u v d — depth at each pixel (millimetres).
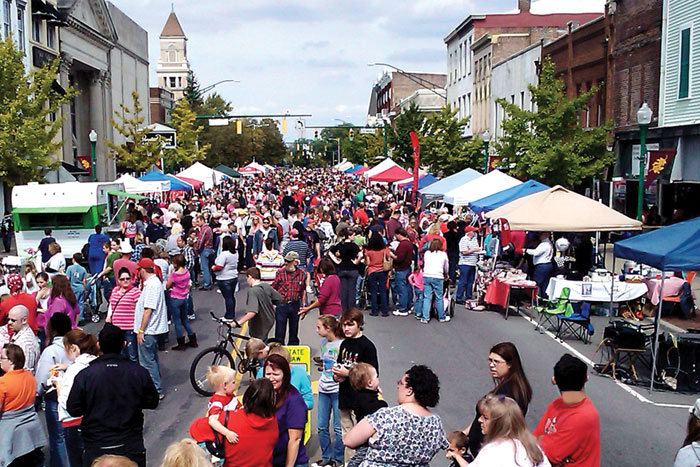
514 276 18359
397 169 41875
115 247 17547
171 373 13039
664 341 12219
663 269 11180
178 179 40156
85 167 55250
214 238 23734
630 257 12086
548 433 5914
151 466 8820
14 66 32719
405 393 5836
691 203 26547
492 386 11883
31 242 24828
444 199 26781
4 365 7871
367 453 5816
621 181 31781
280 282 12641
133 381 7078
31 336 9617
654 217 28438
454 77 67062
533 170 28609
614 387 12055
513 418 5211
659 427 10125
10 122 32250
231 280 16031
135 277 14461
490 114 53406
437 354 14070
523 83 45156
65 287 11852
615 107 32719
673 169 27516
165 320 11617
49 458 9219
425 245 20109
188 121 68125
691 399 11438
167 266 15586
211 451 6539
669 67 27844
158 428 10242
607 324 16859
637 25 30391
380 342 15125
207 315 18172
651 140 29266
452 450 6324
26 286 14414
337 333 8586
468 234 19328
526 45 53625
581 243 19797
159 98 93562
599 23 34250
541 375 12523
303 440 7793
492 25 59344
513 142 30266
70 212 24562
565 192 17969
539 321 16469
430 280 17031
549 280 17344
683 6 26750
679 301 16875
